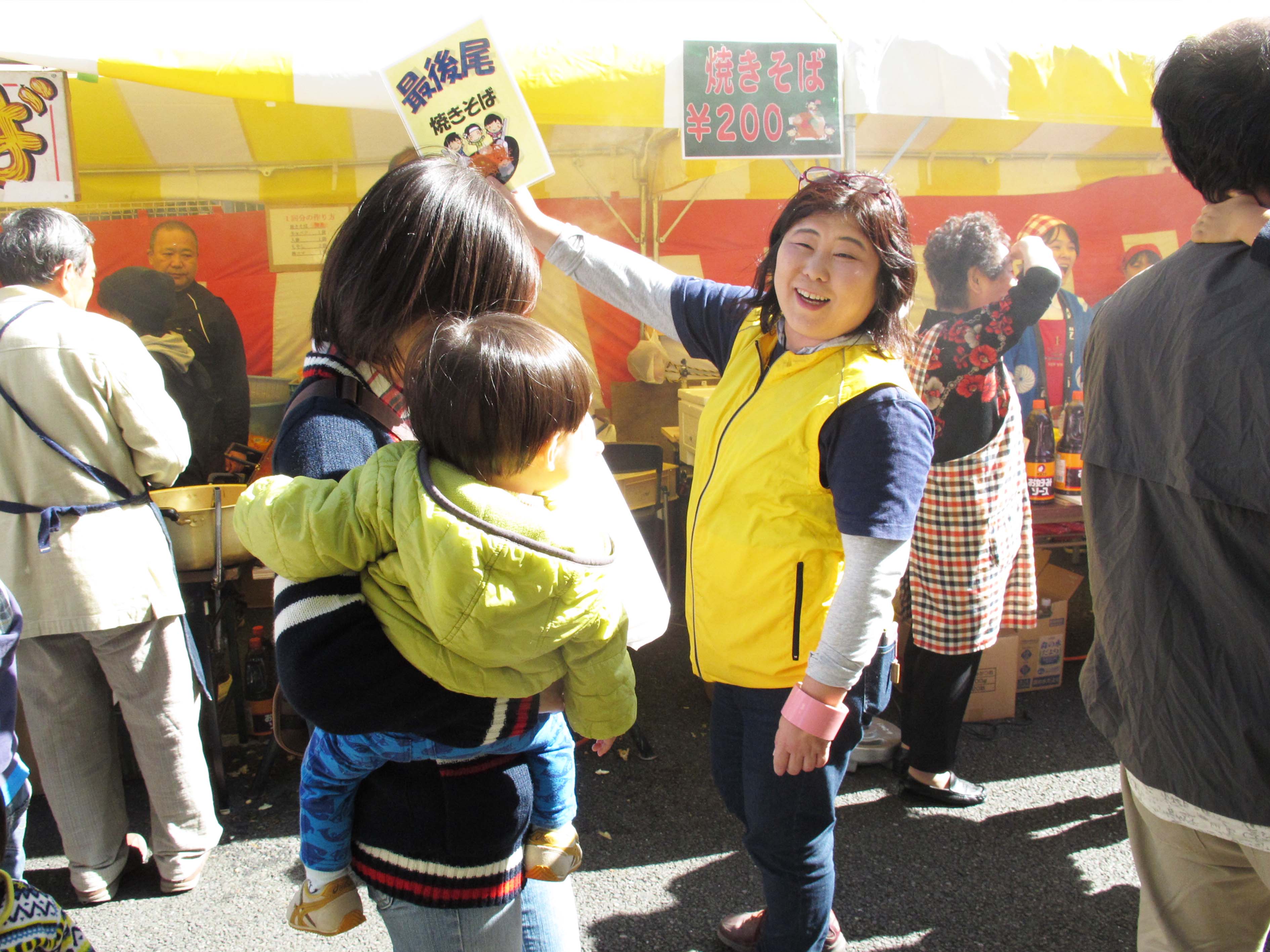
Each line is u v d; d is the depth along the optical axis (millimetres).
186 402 4594
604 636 932
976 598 2477
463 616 820
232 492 2902
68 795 2229
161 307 4547
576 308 5480
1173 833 1292
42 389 2027
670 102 2709
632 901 2281
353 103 2652
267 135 4414
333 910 1030
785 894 1671
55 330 2043
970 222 2672
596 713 969
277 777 2893
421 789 973
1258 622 1125
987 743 3072
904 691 2693
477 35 1628
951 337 2396
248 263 4766
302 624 833
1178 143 1183
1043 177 5359
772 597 1538
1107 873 2361
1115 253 5465
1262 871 1192
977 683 3164
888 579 1381
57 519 2072
